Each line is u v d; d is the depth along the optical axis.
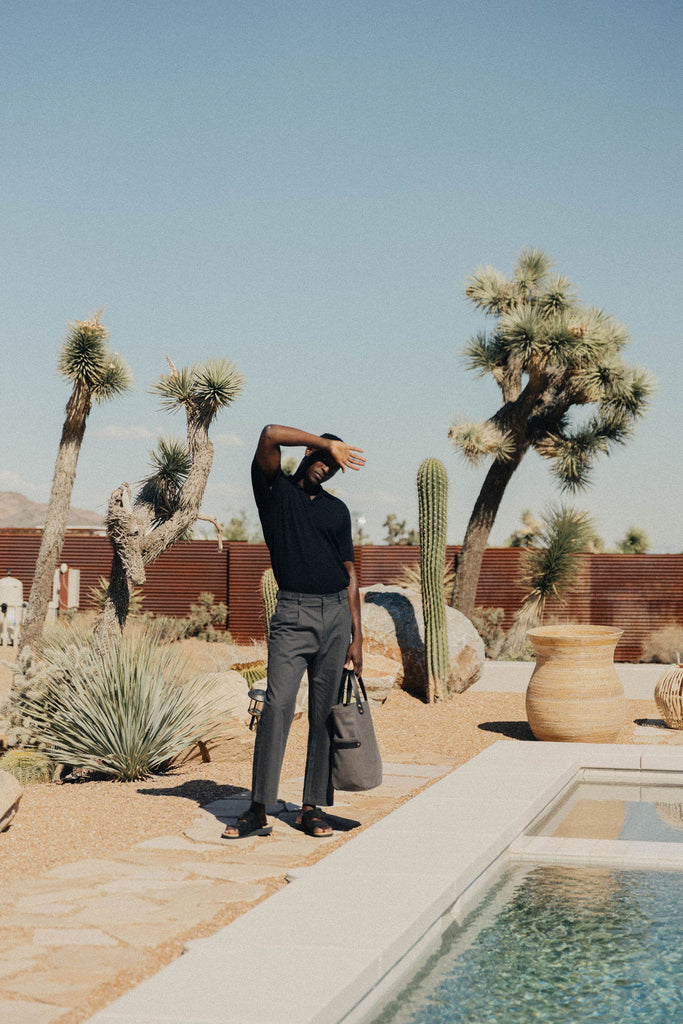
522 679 13.62
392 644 12.19
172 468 10.75
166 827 5.88
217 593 21.23
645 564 19.08
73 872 4.85
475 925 4.21
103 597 19.69
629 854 5.39
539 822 6.40
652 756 8.10
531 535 18.95
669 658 18.12
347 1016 3.20
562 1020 3.17
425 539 11.75
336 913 3.94
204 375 10.31
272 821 6.10
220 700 8.52
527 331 15.80
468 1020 3.19
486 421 16.14
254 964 3.38
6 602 17.22
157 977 3.28
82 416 12.17
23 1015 3.10
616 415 16.61
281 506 5.57
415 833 5.36
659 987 3.43
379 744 9.40
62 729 8.07
